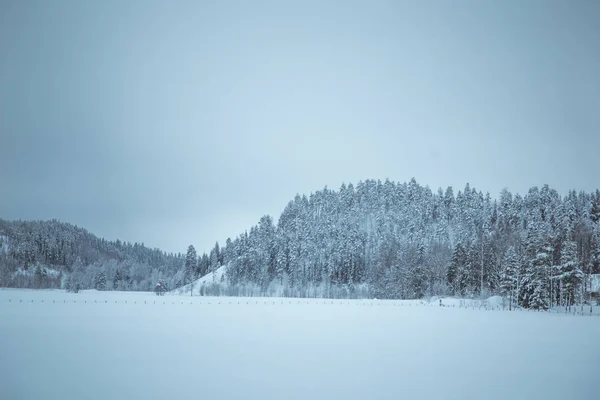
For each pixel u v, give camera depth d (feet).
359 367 91.15
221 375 83.41
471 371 88.07
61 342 119.55
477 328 162.61
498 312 253.44
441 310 264.93
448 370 88.84
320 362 95.96
